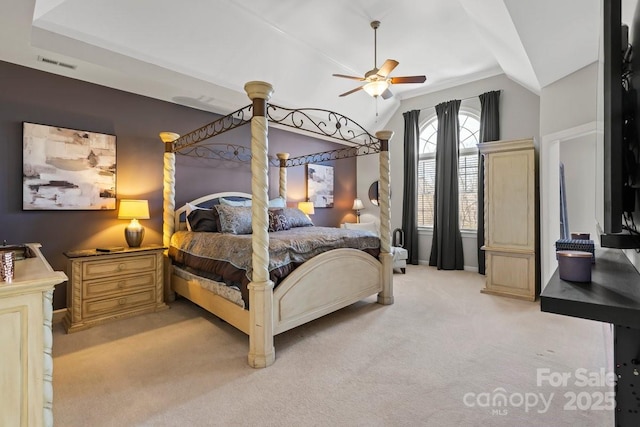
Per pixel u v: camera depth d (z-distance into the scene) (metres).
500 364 2.20
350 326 2.92
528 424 1.61
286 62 4.25
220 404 1.78
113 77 3.24
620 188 0.85
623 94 0.92
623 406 0.96
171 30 3.23
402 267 5.22
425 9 3.44
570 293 0.81
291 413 1.71
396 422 1.63
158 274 3.37
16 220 2.91
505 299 3.73
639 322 0.69
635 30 0.95
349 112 5.72
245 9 3.40
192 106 4.18
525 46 2.81
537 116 4.77
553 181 3.64
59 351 2.42
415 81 3.52
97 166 3.37
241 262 2.46
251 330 2.24
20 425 1.10
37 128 3.00
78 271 2.84
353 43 4.17
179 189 4.13
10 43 2.58
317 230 3.73
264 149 2.30
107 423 1.63
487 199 3.98
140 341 2.60
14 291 1.07
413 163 5.99
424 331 2.79
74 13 2.75
